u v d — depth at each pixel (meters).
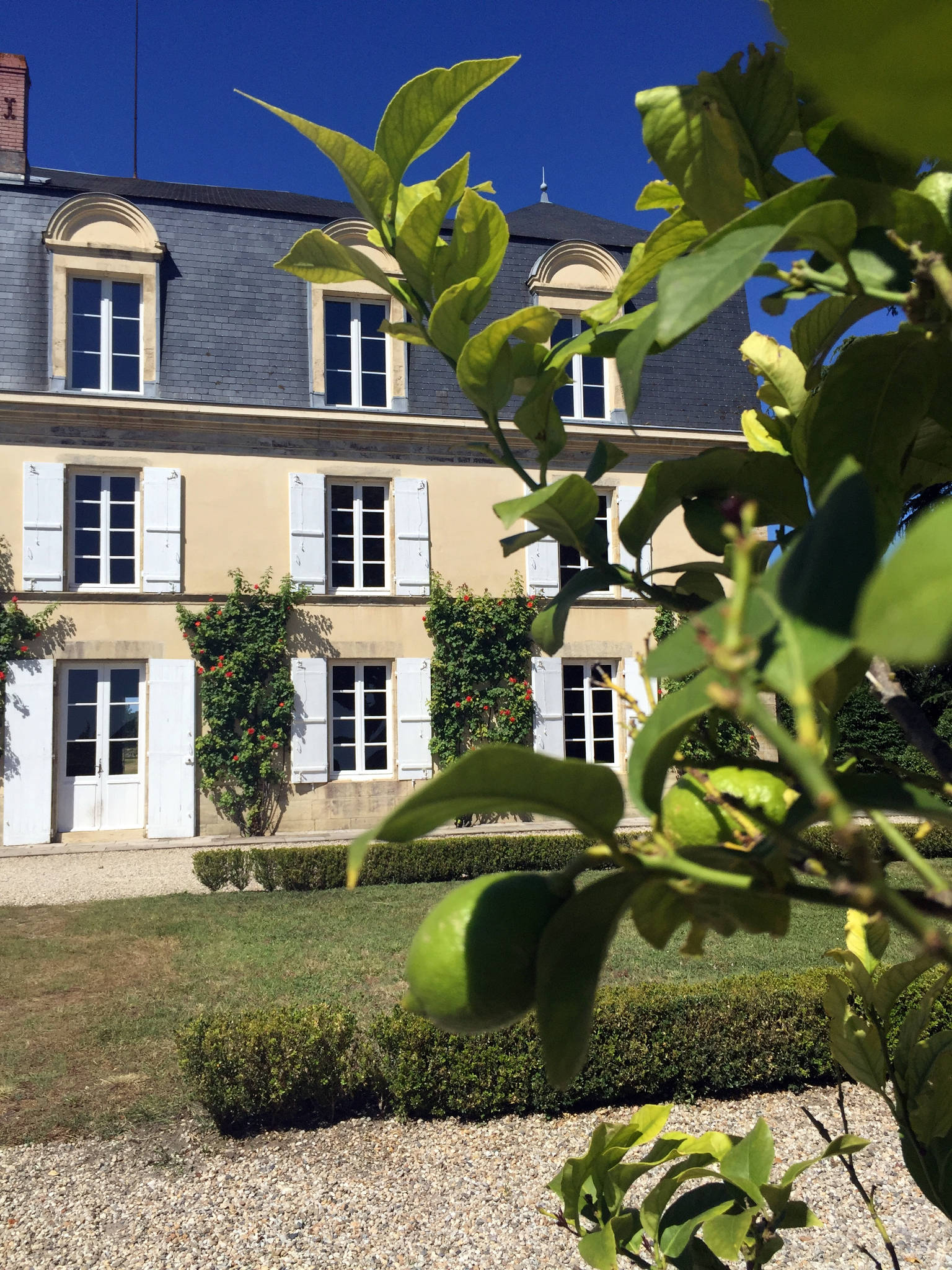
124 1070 5.42
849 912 1.04
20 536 12.91
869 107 0.27
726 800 0.46
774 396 0.84
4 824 12.53
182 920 8.77
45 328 13.38
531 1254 3.83
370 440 14.32
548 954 0.48
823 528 0.37
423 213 0.85
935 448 0.75
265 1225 4.05
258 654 13.53
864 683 0.63
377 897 10.07
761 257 0.42
